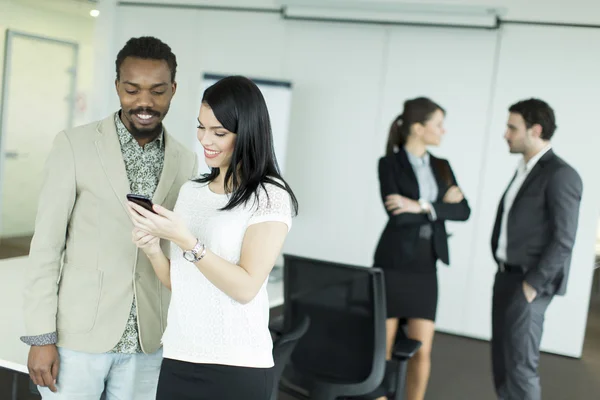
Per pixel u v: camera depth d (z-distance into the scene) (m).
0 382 3.28
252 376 1.43
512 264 4.17
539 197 4.16
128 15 6.21
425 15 5.06
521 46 4.84
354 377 2.56
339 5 5.27
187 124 6.04
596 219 4.67
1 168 6.14
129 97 1.58
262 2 5.65
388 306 4.61
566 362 4.70
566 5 4.69
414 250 4.81
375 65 5.30
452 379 4.25
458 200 4.98
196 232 1.45
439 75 5.09
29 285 1.57
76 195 1.62
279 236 1.39
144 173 1.70
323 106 5.50
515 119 4.68
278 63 5.65
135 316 1.68
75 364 1.62
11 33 6.04
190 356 1.44
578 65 4.68
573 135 4.70
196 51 5.96
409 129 5.12
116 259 1.64
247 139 1.38
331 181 5.51
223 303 1.41
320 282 2.57
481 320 5.05
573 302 4.77
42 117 6.39
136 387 1.75
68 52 6.36
